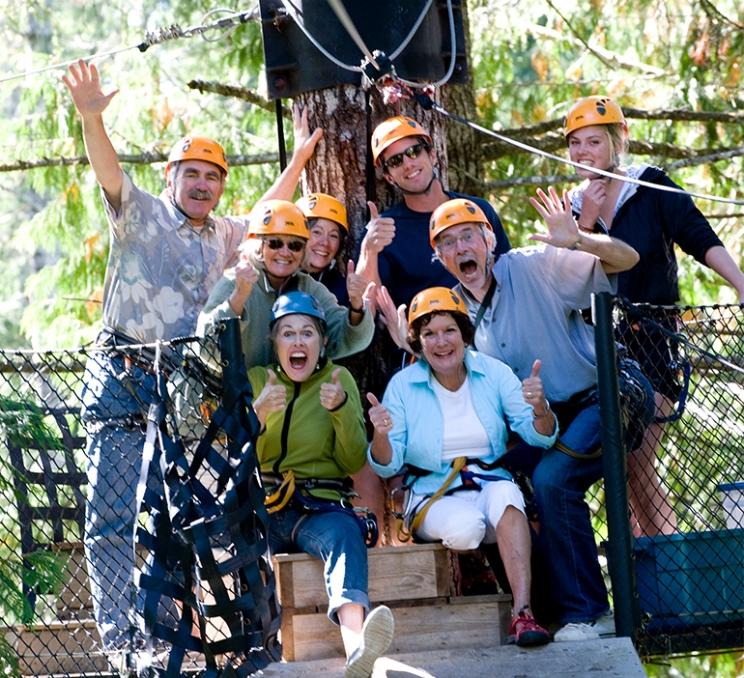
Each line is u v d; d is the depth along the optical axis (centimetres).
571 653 793
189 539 764
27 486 888
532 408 851
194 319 903
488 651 804
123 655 805
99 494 837
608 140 959
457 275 889
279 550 833
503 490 834
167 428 799
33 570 855
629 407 854
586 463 848
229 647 766
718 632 852
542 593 852
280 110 1008
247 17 1014
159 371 798
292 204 884
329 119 995
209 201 916
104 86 1572
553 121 1366
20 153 1450
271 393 804
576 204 967
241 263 823
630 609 817
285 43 998
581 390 877
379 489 933
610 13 1518
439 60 998
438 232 884
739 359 912
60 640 873
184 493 770
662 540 856
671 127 1496
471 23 1507
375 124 996
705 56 1435
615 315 918
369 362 973
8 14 1630
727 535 858
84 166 1435
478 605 837
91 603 927
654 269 961
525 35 1533
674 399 927
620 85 1531
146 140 1501
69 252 1474
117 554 851
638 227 959
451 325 853
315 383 850
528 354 881
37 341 1491
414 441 856
